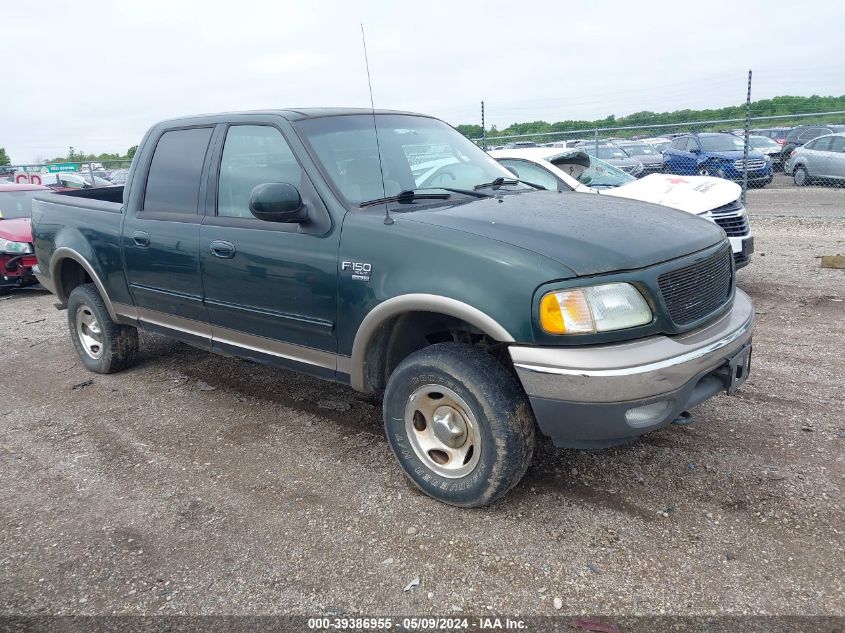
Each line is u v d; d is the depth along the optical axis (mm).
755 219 12242
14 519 3260
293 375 5094
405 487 3369
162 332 4582
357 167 3611
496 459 2904
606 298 2695
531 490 3275
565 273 2689
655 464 3459
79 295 5184
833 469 3312
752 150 17094
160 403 4664
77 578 2791
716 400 4215
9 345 6438
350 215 3305
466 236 2939
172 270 4219
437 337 3525
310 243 3406
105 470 3721
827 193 15672
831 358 4836
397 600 2570
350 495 3324
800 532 2842
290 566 2801
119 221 4621
